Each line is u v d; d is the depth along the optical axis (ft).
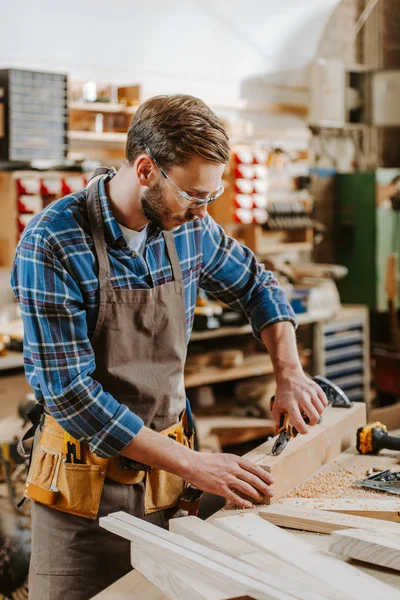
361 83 20.83
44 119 13.37
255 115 18.79
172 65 16.93
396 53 21.57
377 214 19.79
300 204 18.25
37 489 6.20
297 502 5.73
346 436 7.24
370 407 18.85
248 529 5.06
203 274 7.03
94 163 13.91
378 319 21.27
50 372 5.65
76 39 15.23
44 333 5.63
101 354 6.07
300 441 6.40
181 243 6.48
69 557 6.19
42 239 5.63
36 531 6.36
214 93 17.84
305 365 17.25
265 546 4.80
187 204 5.50
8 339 12.77
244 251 7.22
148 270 6.17
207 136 5.24
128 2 15.70
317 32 19.11
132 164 5.66
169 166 5.32
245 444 16.83
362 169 21.63
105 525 5.03
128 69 16.15
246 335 17.15
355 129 21.31
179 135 5.24
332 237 20.59
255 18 17.62
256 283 7.18
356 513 5.47
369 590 4.24
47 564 6.26
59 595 6.23
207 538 4.91
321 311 17.25
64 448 6.14
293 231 18.30
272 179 18.79
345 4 20.12
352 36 20.52
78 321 5.73
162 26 16.42
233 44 17.78
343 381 17.94
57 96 13.51
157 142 5.32
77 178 13.99
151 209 5.63
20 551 9.77
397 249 20.35
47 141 13.44
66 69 15.12
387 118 20.85
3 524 10.19
